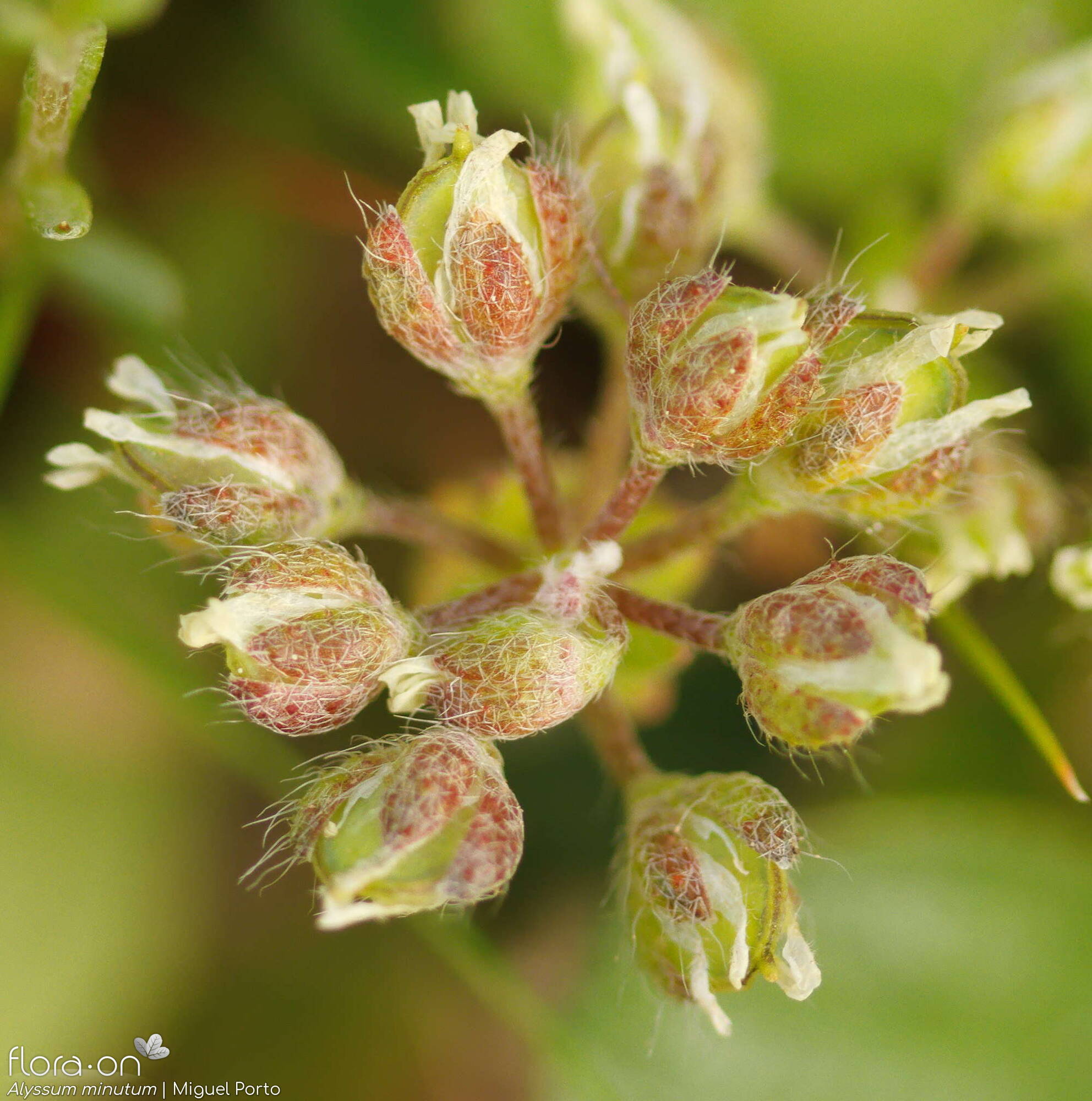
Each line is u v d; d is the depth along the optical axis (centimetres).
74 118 6
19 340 6
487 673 5
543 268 6
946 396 6
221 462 6
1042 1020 6
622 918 6
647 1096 6
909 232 6
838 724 5
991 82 6
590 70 6
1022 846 6
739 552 6
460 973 6
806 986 6
